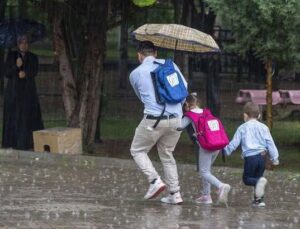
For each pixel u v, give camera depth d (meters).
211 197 29.08
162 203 27.23
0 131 46.91
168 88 25.88
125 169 35.75
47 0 40.19
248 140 27.16
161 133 26.25
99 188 30.11
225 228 23.11
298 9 32.50
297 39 33.47
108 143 44.78
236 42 35.03
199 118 26.80
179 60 46.00
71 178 32.47
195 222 23.95
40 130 39.59
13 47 41.44
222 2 33.94
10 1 47.59
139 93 26.30
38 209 25.22
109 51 101.75
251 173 27.30
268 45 33.78
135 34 28.88
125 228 22.64
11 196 27.56
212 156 27.34
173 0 46.50
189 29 28.64
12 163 36.28
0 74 56.38
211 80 45.78
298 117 56.69
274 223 24.28
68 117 42.50
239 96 56.72
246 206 27.44
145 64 26.39
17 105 40.28
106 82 64.06
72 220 23.58
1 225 22.50
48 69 59.75
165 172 27.05
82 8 41.78
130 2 42.22
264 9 32.44
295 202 28.66
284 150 44.56
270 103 37.59
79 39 42.31
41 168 35.00
